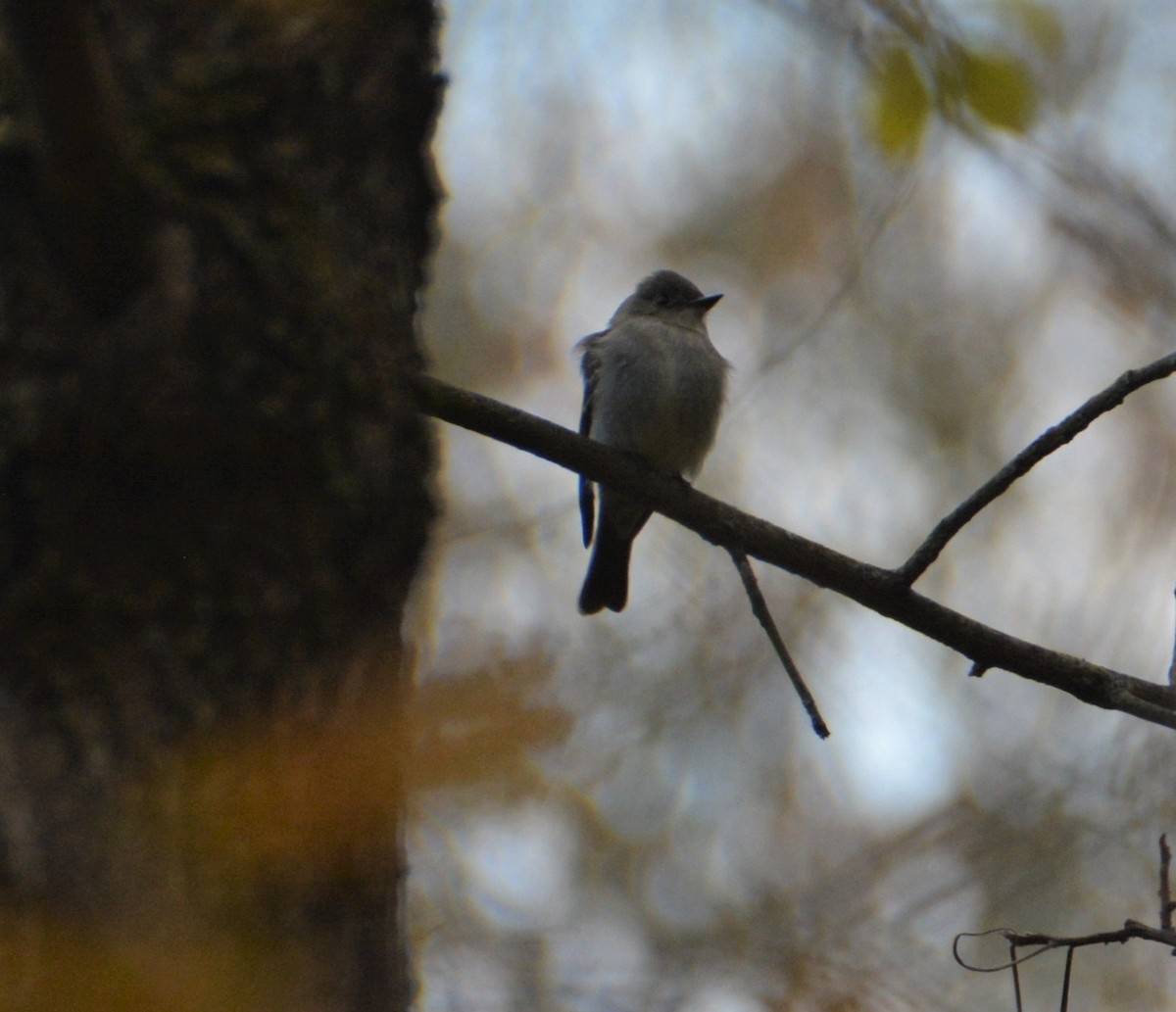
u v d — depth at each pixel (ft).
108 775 10.98
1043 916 37.24
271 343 12.04
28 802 10.81
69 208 11.27
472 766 12.66
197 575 11.52
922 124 20.65
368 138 13.60
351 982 11.68
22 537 11.27
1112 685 21.54
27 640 11.12
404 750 12.52
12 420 11.37
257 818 11.22
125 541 11.40
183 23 12.85
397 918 12.47
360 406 12.53
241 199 12.35
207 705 11.36
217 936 10.90
